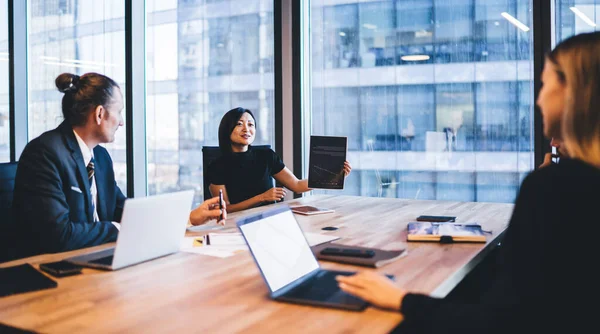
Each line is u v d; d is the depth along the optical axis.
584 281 0.95
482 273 2.62
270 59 4.25
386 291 1.25
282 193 3.32
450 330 1.09
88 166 2.22
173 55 4.62
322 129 4.17
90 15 4.90
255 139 4.35
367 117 4.01
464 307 1.11
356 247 1.88
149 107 4.76
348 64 4.03
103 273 1.60
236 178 3.51
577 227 0.96
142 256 1.71
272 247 1.45
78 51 5.03
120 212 2.42
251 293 1.40
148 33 4.71
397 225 2.45
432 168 3.85
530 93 3.49
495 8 3.54
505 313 1.00
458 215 2.75
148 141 4.80
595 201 0.96
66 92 2.13
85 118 2.13
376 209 2.99
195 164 4.64
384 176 4.00
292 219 1.62
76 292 1.41
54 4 5.13
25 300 1.35
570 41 1.14
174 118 4.68
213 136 4.54
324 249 1.81
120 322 1.19
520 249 1.02
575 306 0.95
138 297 1.37
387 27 3.87
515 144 3.58
